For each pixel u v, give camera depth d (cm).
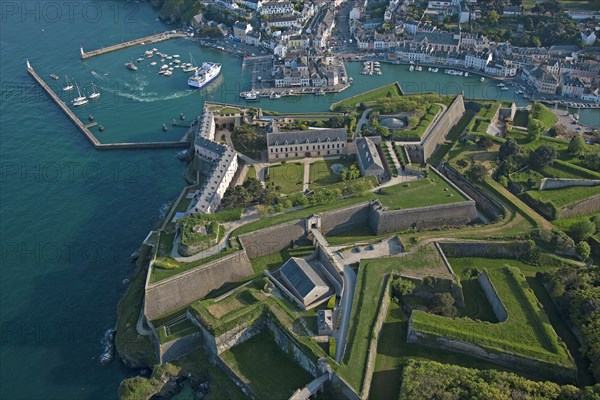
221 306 18512
